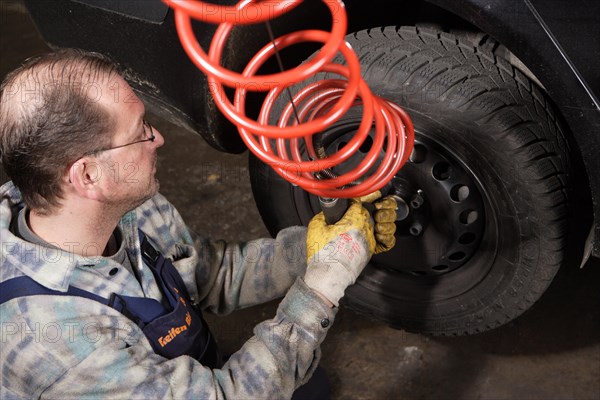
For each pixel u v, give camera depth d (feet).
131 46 5.86
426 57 5.32
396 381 6.78
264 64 5.77
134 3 5.59
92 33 6.05
